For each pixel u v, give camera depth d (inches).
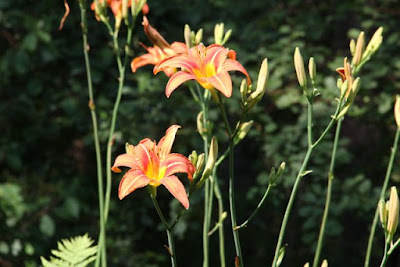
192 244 295.1
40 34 253.3
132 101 257.9
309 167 249.8
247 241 297.4
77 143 273.0
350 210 254.8
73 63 258.1
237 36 269.3
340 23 277.1
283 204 277.4
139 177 85.7
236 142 100.7
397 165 258.5
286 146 249.0
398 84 249.8
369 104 251.4
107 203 119.3
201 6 268.5
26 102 264.8
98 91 264.4
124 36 266.2
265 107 262.2
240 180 296.2
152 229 288.0
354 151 269.3
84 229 272.5
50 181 273.7
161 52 118.8
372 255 277.7
